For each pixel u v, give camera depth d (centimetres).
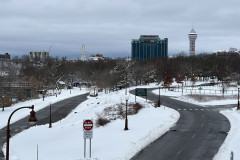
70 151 2895
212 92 9688
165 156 2688
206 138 3381
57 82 13700
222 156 2630
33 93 10450
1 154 3178
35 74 14325
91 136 2575
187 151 2845
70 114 6544
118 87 12938
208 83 13800
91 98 9775
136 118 4681
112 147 2931
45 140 3644
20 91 9956
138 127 3919
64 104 8281
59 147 3150
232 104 7006
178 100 7794
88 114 5662
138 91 6762
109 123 4253
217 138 3381
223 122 4475
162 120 4478
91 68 17338
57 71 14812
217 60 15238
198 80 15812
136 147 2947
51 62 17112
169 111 5519
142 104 6303
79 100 9338
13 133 4562
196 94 8981
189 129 3912
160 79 13775
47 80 13400
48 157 2788
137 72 14125
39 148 3225
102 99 8638
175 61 16112
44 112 6831
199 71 14912
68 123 5084
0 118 5962
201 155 2711
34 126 5016
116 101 7219
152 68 14800
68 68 15862
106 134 3538
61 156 2766
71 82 15475
